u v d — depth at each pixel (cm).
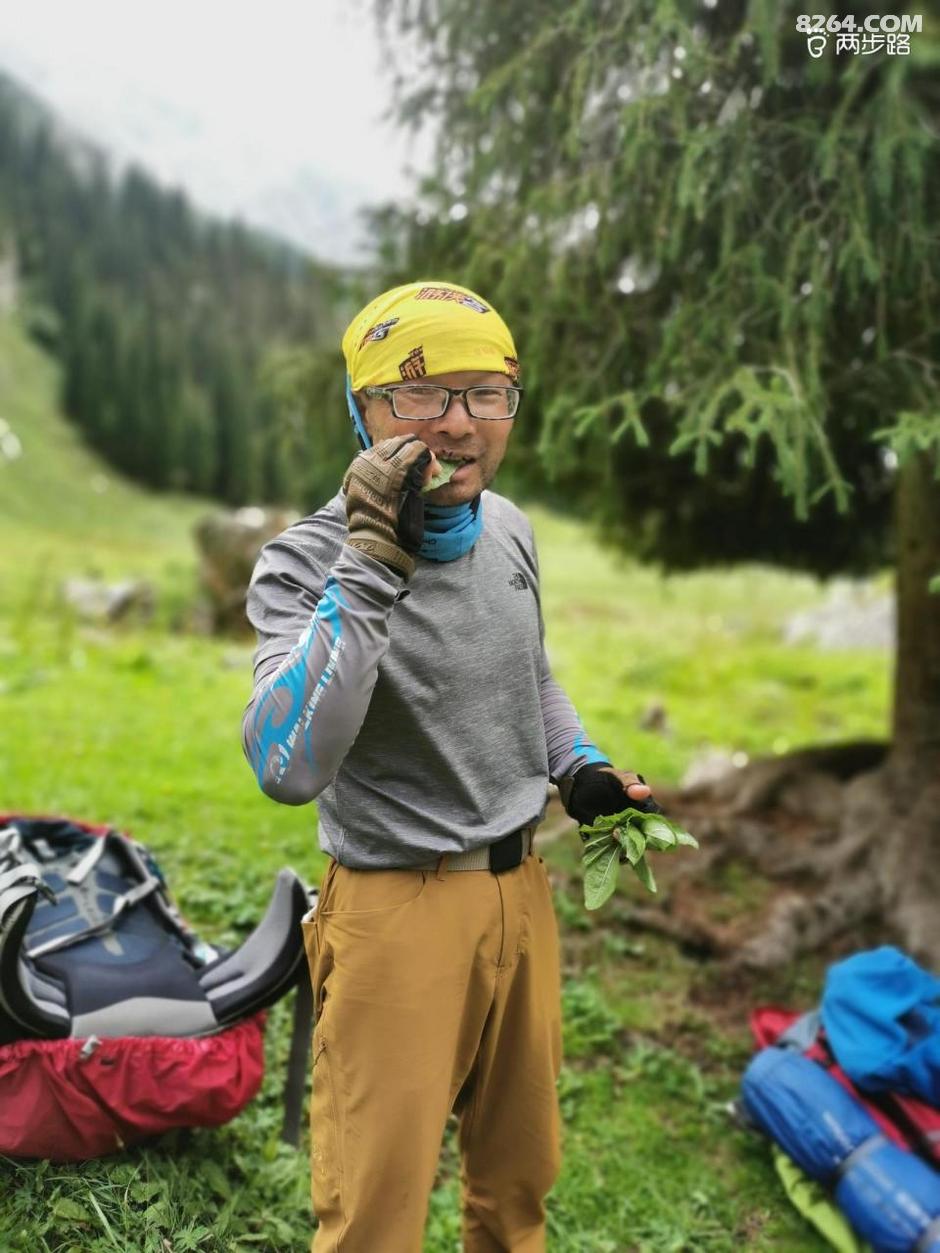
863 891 471
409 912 189
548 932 209
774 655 1405
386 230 474
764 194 357
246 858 477
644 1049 380
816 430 319
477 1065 207
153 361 6919
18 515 4950
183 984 262
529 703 200
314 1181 202
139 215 11681
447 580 188
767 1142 341
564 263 385
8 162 10894
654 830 190
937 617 495
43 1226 222
